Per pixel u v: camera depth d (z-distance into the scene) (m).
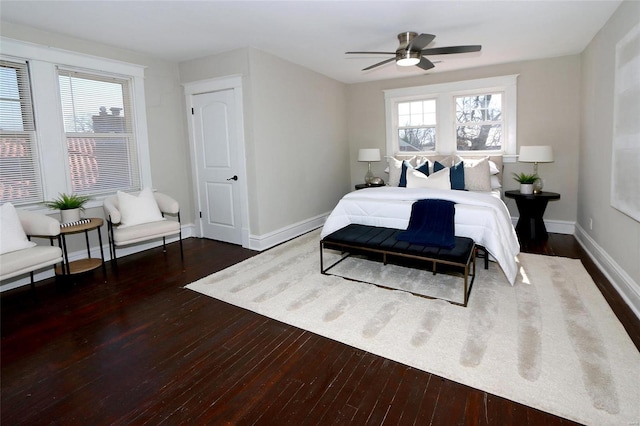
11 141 3.23
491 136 5.16
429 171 4.74
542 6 2.93
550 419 1.56
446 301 2.71
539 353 2.01
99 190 3.92
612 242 3.03
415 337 2.22
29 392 1.85
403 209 3.43
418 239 2.95
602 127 3.38
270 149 4.38
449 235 2.94
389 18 3.15
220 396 1.79
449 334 2.24
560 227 4.81
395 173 5.00
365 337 2.25
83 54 3.61
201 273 3.52
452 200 3.39
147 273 3.54
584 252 3.89
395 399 1.72
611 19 3.12
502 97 5.03
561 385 1.74
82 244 3.78
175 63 4.58
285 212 4.72
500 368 1.89
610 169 3.11
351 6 2.88
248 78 4.02
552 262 3.55
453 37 3.72
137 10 2.89
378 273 3.36
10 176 3.24
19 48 3.18
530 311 2.51
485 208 3.14
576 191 4.66
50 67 3.42
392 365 1.98
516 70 4.81
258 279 3.30
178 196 4.75
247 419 1.63
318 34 3.56
